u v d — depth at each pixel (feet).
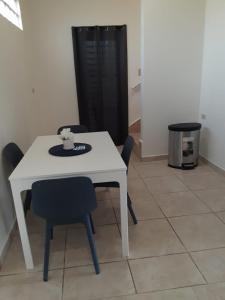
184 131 10.52
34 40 13.05
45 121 14.34
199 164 11.51
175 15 10.43
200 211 7.80
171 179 10.09
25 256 5.68
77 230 7.14
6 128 7.34
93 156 6.17
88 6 12.99
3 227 6.39
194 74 11.27
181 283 5.25
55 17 12.93
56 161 5.93
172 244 6.40
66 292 5.16
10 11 9.34
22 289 5.28
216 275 5.41
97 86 14.14
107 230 7.07
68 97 14.20
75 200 4.91
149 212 7.83
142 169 11.20
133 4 13.21
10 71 8.32
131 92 14.60
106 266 5.77
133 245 6.41
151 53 10.77
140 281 5.34
